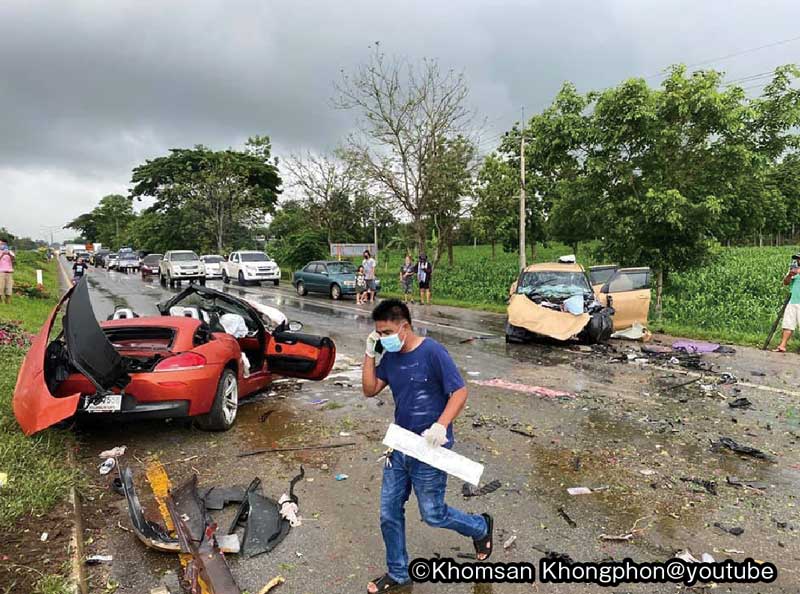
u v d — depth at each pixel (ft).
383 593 10.77
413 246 103.45
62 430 18.57
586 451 18.04
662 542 12.56
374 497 14.84
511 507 14.23
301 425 20.79
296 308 62.85
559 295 40.24
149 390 17.80
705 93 45.68
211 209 164.96
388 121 81.35
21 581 10.32
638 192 50.19
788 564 11.71
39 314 48.73
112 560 11.84
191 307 26.43
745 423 20.80
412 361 10.33
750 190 50.60
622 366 30.83
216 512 13.92
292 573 11.39
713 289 62.39
